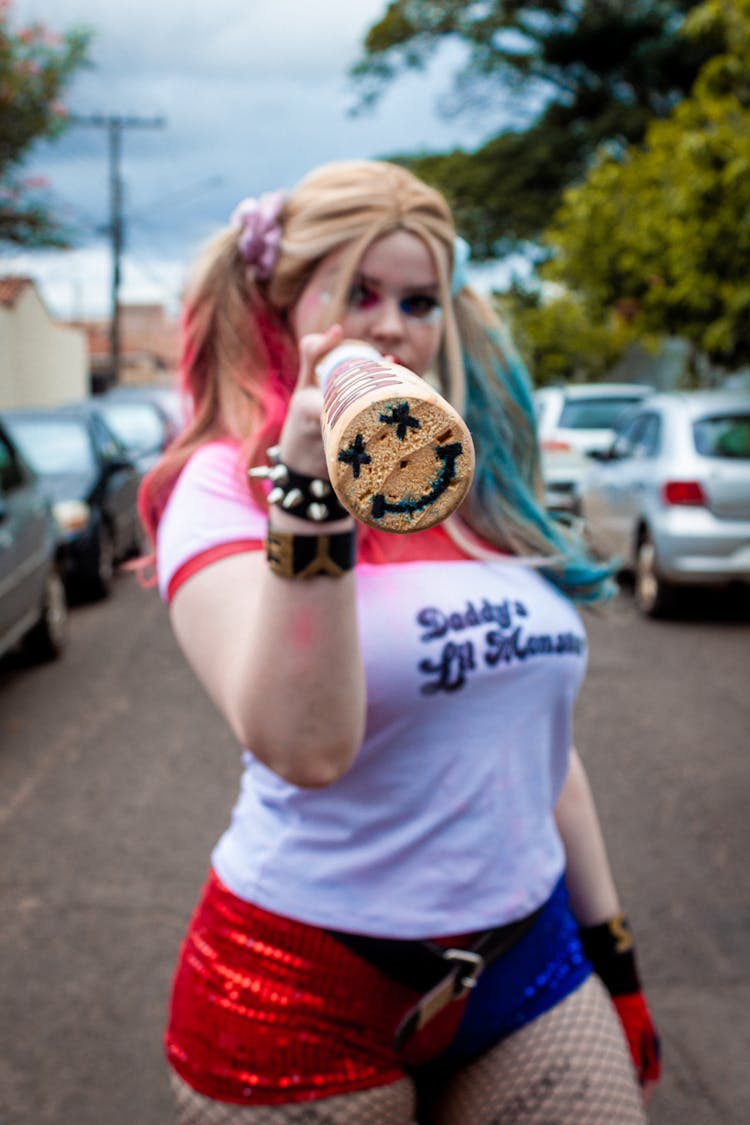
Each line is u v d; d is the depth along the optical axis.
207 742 5.37
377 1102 1.34
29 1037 2.90
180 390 1.49
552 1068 1.39
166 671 6.82
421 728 1.35
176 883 3.79
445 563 1.43
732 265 11.01
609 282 13.77
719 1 11.63
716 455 7.79
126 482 10.62
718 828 4.19
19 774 5.00
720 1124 2.55
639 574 8.34
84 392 35.44
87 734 5.58
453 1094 1.43
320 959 1.33
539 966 1.42
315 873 1.34
